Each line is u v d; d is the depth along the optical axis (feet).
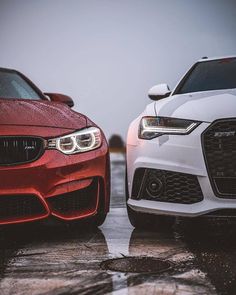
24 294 6.94
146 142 10.39
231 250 9.45
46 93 13.57
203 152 9.75
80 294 6.91
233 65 13.15
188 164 9.84
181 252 9.27
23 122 10.05
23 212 9.71
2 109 10.62
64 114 11.01
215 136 9.69
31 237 10.63
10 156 9.61
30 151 9.73
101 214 10.81
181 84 12.92
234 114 9.69
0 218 9.59
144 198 10.43
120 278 7.58
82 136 10.30
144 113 11.07
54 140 9.92
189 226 11.91
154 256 8.95
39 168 9.65
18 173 9.52
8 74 13.53
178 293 6.89
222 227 11.78
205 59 13.78
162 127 10.27
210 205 9.68
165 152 10.09
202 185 9.73
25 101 11.74
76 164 10.04
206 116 9.88
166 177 10.09
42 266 8.32
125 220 12.84
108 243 10.02
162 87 13.00
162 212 10.11
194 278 7.57
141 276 7.67
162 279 7.52
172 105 10.75
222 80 12.53
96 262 8.54
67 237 10.62
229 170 9.60
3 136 9.63
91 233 11.05
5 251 9.43
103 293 6.93
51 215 9.80
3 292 7.03
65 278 7.63
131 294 6.88
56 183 9.80
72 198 10.09
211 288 7.09
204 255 9.04
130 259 8.73
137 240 10.31
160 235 10.84
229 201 9.62
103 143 10.77
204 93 11.27
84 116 11.37
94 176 10.32
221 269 8.07
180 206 9.96
